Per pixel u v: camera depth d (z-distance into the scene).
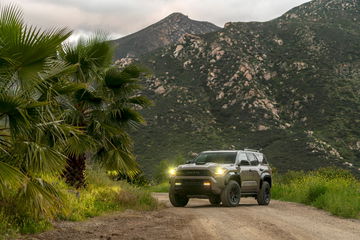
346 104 153.75
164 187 32.34
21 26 7.91
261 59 185.62
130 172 15.55
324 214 13.76
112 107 15.13
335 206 14.05
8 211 9.30
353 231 10.02
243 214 13.18
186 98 160.50
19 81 8.16
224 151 17.25
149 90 166.12
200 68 178.88
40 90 9.00
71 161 14.73
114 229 9.99
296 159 121.88
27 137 8.61
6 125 8.15
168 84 169.75
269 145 133.38
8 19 7.96
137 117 15.20
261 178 17.53
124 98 15.34
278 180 29.44
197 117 148.88
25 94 8.34
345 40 193.88
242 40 194.25
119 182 18.03
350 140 134.25
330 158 121.25
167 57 192.12
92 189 15.06
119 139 15.30
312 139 130.50
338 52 186.25
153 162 120.88
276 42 199.25
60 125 9.39
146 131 140.00
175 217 12.41
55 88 9.59
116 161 14.92
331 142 133.50
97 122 14.48
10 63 7.92
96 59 15.08
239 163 16.69
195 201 19.78
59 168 8.92
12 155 8.49
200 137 136.12
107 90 14.92
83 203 12.78
